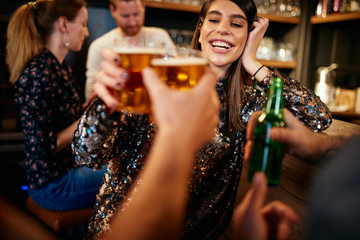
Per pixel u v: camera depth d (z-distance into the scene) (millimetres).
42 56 1541
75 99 1663
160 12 3061
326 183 307
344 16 2857
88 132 787
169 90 434
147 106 605
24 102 1491
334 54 3289
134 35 2609
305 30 3162
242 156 1170
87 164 874
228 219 1131
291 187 841
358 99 2836
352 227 270
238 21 1158
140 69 583
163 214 395
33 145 1494
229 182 1140
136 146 993
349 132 1215
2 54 2422
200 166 1068
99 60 2627
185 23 3234
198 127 427
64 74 1647
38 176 1497
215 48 1178
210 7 1210
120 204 1004
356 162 292
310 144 656
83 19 1761
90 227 1048
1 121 2469
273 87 702
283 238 494
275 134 647
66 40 1711
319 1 3088
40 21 1608
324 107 1291
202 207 1100
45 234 473
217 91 1173
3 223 455
